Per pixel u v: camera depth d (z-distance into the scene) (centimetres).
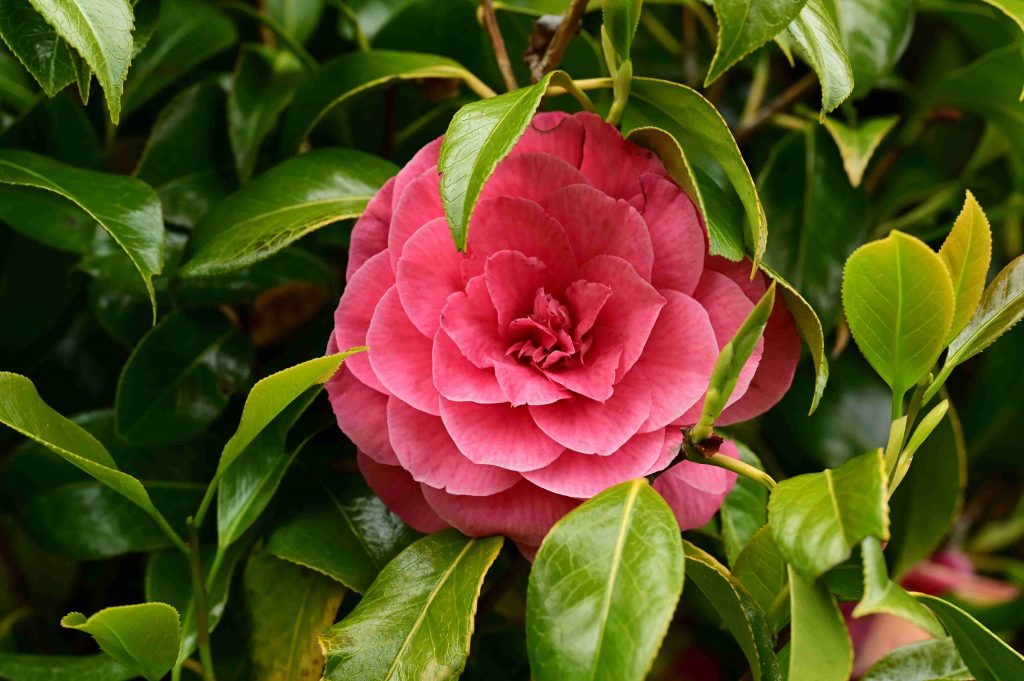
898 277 50
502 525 52
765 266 52
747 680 54
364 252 53
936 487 62
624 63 53
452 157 51
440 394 52
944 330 50
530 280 52
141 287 60
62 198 60
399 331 52
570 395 52
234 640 59
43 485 59
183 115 61
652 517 50
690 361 52
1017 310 52
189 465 60
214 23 63
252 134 61
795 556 48
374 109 63
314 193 57
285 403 52
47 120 60
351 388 53
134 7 55
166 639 52
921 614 48
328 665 51
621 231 52
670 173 53
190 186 61
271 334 63
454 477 52
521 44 62
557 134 53
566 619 49
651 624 48
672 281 52
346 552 55
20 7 52
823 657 48
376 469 53
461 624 51
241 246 55
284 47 64
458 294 52
